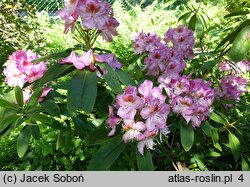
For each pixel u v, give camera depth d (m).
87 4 0.56
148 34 0.83
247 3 0.73
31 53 0.65
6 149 0.85
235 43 0.55
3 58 1.29
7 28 1.43
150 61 0.73
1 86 1.18
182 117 0.63
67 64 0.56
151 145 0.55
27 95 0.64
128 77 0.59
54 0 2.34
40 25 1.70
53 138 0.82
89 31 0.60
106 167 0.54
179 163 0.72
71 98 0.53
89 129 0.66
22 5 1.57
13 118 0.57
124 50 1.42
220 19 1.26
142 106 0.55
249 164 0.72
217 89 0.80
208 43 1.06
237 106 0.84
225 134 0.77
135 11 1.98
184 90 0.63
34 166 0.81
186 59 0.83
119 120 0.56
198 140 0.70
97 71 0.59
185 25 0.89
